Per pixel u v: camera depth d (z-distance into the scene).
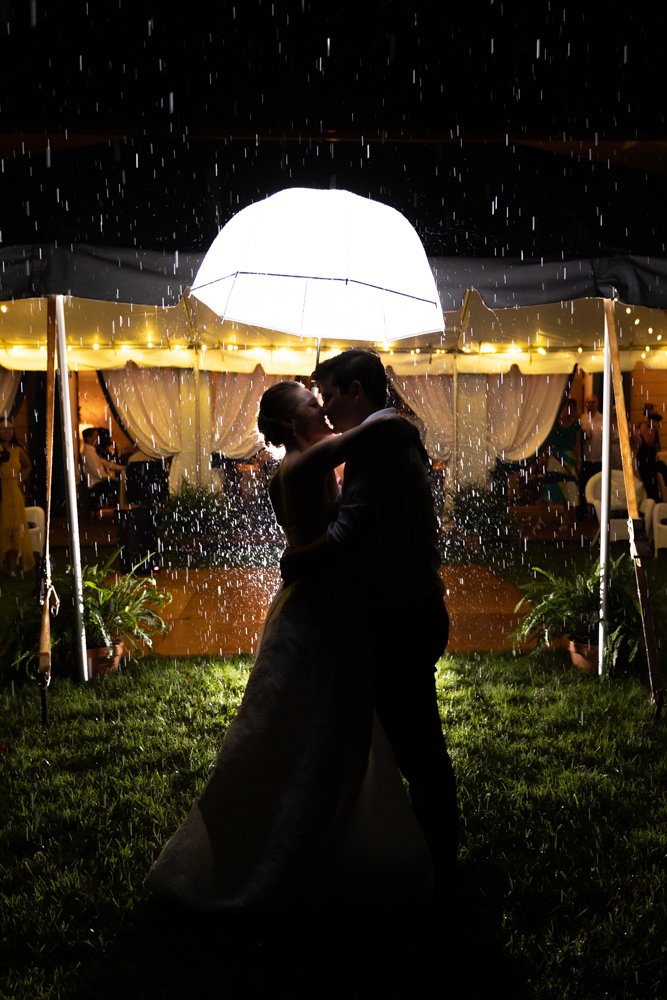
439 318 3.84
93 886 2.77
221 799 2.57
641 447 12.13
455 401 11.56
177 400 11.79
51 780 3.61
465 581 8.73
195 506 10.88
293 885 2.47
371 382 2.70
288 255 3.53
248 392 12.30
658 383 15.21
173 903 2.68
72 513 5.06
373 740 2.58
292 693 2.54
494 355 11.08
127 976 2.35
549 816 3.27
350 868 2.56
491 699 4.75
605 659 5.17
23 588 8.17
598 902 2.70
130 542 9.41
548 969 2.36
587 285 4.84
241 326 9.83
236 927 2.56
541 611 5.50
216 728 4.29
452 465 11.70
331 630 2.54
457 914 2.63
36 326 9.22
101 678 5.19
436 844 2.63
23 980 2.32
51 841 3.06
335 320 4.07
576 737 4.12
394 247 3.70
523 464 13.68
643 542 4.61
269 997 2.26
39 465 13.67
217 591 8.42
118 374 11.65
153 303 4.77
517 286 4.93
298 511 2.61
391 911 2.61
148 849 3.00
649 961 2.38
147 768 3.76
